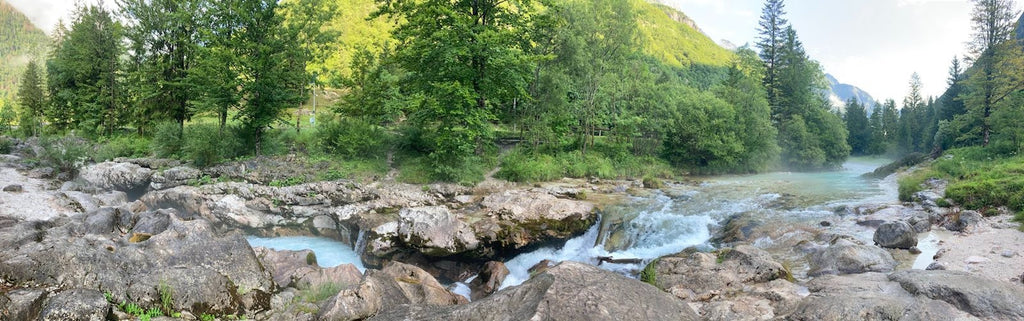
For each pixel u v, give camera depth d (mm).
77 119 35938
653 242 14336
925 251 10352
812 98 54062
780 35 56531
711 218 15430
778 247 11875
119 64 34781
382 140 24750
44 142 29750
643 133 33656
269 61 22672
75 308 6371
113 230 12188
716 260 9750
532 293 5750
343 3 82625
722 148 33000
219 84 22312
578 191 20172
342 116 27641
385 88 26500
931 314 5996
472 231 13469
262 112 23266
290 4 27594
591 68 35469
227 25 23141
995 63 32531
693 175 32719
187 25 28547
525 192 18797
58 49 41062
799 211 15414
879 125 89438
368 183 20719
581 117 32062
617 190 21969
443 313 5895
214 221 17297
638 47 49656
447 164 21906
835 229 12680
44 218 13930
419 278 9758
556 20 25172
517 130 31891
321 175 21266
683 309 5898
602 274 6145
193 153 22094
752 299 7711
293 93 24406
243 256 8844
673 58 129250
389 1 23734
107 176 21594
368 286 7668
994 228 11602
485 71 22781
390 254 13117
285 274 9758
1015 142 26516
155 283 7473
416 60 23406
